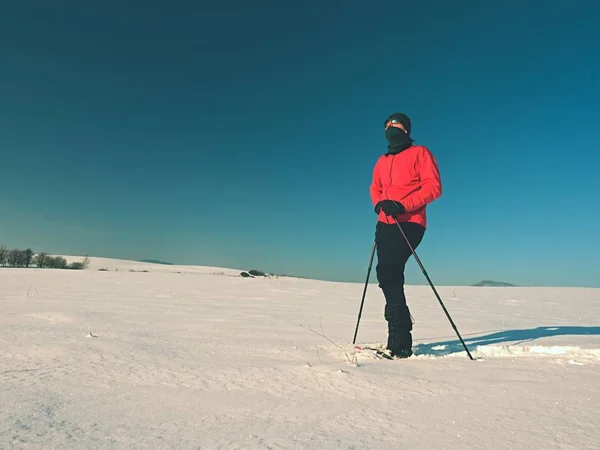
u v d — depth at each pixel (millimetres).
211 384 1974
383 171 3268
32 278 11992
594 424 1447
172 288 9695
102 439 1304
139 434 1354
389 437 1345
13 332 3215
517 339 3615
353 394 1822
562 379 2033
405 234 3027
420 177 3129
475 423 1467
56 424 1422
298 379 2057
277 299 7859
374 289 11953
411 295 10594
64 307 5156
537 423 1462
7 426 1381
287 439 1319
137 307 5488
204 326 3975
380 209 3107
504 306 8023
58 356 2477
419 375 2145
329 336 3697
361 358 2688
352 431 1396
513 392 1829
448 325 4875
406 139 3279
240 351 2811
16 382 1938
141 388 1900
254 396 1796
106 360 2404
